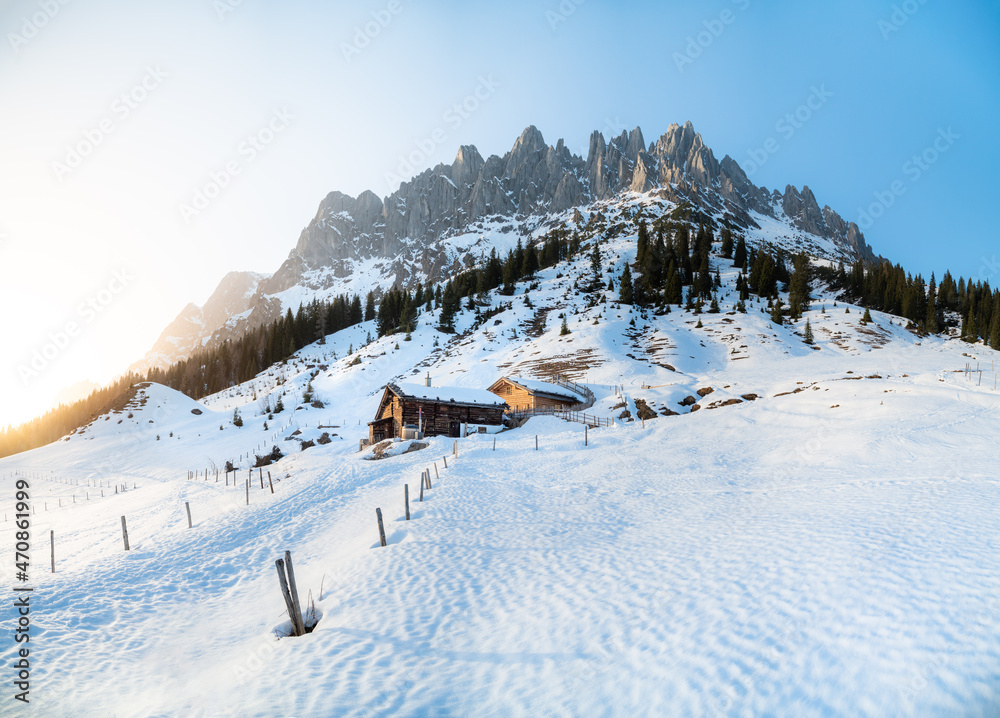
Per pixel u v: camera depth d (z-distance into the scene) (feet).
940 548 38.22
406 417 170.19
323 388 337.93
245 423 283.18
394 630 38.17
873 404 130.62
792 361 257.34
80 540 92.73
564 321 370.53
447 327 450.30
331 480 120.47
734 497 74.59
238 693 30.99
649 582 40.16
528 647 32.83
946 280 400.26
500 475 110.22
